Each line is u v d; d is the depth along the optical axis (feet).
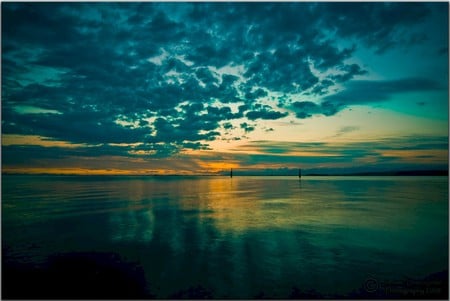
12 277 22.58
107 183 167.53
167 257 26.71
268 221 42.83
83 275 22.85
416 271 23.61
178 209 55.62
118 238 33.37
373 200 69.10
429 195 80.94
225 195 85.51
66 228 38.58
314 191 99.71
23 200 70.90
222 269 23.88
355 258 26.50
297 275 22.68
